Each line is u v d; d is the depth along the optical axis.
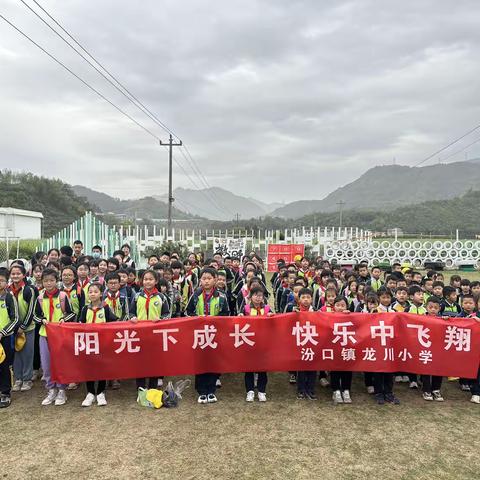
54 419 5.50
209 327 6.12
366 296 6.99
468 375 6.20
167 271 7.71
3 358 5.77
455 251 27.89
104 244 17.92
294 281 8.22
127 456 4.62
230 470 4.37
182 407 5.94
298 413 5.79
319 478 4.24
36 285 7.68
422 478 4.27
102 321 6.10
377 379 6.29
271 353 6.17
